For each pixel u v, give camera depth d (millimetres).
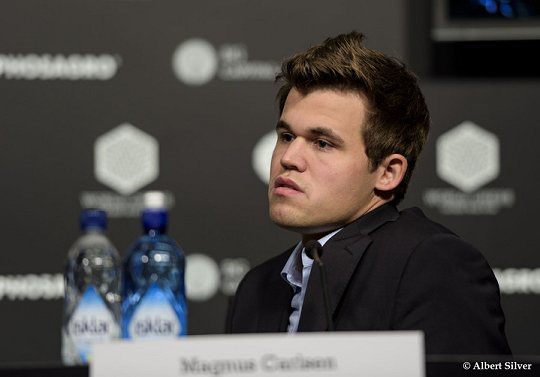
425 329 5516
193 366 3783
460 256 5785
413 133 6262
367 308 5660
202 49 10047
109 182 9953
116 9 10023
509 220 9938
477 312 5602
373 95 5953
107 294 5824
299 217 5773
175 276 5867
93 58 9984
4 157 9875
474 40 10125
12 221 9844
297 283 6121
